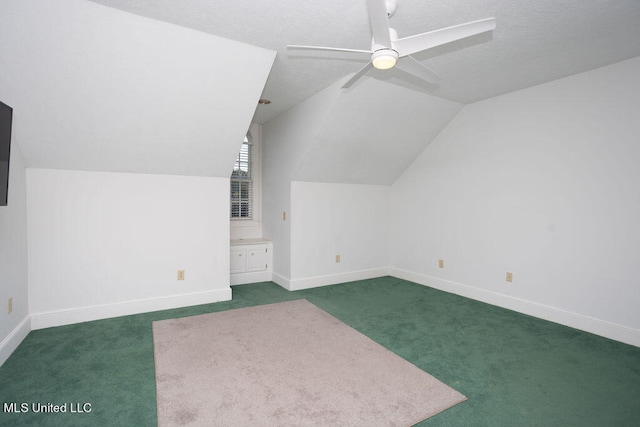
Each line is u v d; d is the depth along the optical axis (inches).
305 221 168.6
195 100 108.5
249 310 133.8
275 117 179.0
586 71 115.8
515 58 106.6
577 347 102.2
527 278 133.2
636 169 104.6
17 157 101.7
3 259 91.4
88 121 103.4
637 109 104.2
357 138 153.0
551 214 125.6
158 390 76.9
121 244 125.6
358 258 187.6
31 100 93.1
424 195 177.2
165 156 124.9
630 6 78.5
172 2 77.9
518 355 96.7
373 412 69.9
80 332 109.7
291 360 92.4
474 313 132.8
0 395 74.2
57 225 114.6
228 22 86.5
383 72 119.3
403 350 99.4
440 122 161.5
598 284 113.0
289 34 92.7
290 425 65.7
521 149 135.0
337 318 126.0
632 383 82.2
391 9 77.9
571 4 77.9
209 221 142.6
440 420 67.9
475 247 152.6
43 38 81.0
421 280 178.9
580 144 117.5
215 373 84.8
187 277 138.9
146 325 116.5
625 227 107.0
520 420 68.1
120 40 86.7
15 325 99.3
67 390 76.5
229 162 137.7
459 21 85.8
